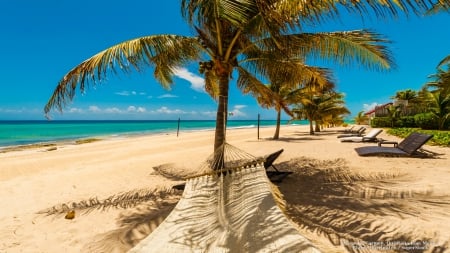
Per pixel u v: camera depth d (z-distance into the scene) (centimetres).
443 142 1157
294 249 216
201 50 595
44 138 2855
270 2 390
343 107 2344
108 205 480
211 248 240
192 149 1355
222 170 396
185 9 477
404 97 3816
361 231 317
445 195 434
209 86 835
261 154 1071
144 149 1414
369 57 514
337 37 499
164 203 479
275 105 779
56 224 397
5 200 534
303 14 422
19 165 966
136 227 369
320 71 647
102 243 328
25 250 318
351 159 833
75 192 584
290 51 540
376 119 3108
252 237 244
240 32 518
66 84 441
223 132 562
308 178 616
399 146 947
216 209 308
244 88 778
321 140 1644
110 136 3112
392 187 499
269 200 305
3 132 4084
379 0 280
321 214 382
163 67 667
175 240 257
